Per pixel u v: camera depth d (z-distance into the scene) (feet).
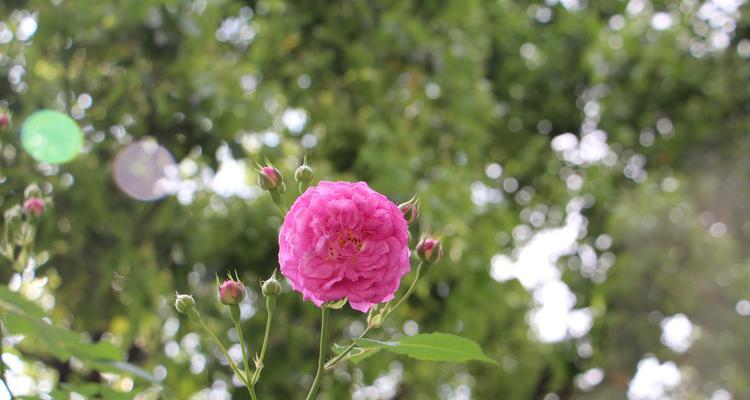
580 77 25.40
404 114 17.83
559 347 22.44
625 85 25.45
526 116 26.02
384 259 4.85
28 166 13.10
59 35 13.79
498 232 17.48
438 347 5.07
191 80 14.28
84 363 6.52
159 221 14.73
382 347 5.03
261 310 15.39
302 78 18.12
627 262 21.89
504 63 24.26
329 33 17.87
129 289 14.82
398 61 17.74
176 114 14.11
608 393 24.22
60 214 13.73
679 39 24.50
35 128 13.17
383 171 15.47
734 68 25.38
